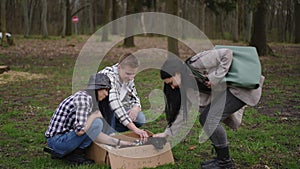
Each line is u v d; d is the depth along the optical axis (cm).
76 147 448
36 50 2144
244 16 3406
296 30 3212
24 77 1177
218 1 1767
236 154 494
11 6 4094
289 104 805
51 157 472
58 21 4488
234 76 412
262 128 621
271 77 1188
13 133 586
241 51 425
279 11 3938
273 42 3569
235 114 445
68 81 1124
